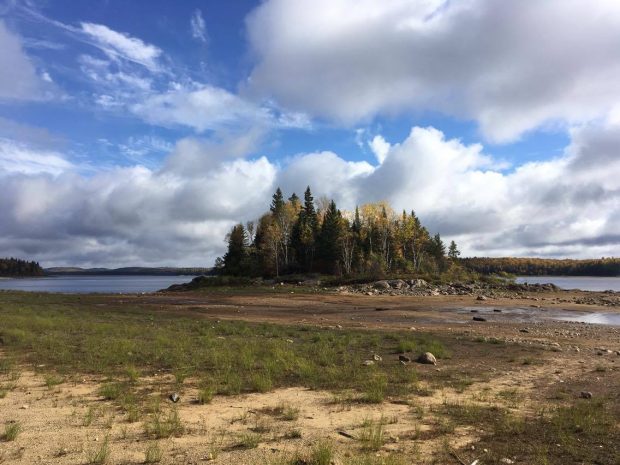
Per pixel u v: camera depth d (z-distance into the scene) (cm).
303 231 9094
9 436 577
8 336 1494
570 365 1217
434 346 1468
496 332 2064
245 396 838
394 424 671
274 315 2933
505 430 640
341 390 889
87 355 1225
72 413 699
